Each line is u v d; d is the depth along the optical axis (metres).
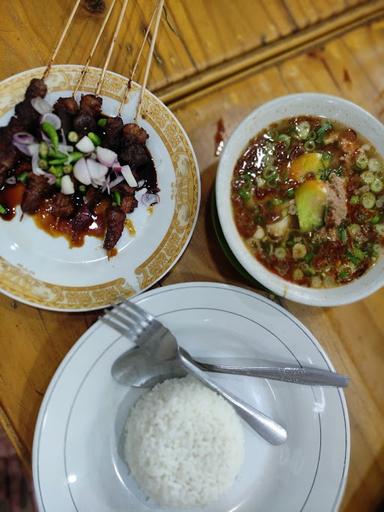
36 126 0.29
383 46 0.36
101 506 0.29
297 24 0.35
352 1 0.36
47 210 0.31
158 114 0.31
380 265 0.30
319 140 0.31
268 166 0.30
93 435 0.29
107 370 0.29
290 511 0.30
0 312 0.30
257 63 0.34
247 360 0.31
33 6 0.31
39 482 0.27
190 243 0.32
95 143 0.30
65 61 0.32
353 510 0.31
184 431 0.29
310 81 0.35
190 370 0.29
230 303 0.30
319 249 0.31
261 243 0.30
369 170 0.31
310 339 0.30
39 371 0.30
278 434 0.30
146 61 0.33
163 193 0.32
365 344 0.33
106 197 0.31
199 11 0.34
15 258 0.30
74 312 0.30
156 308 0.29
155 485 0.28
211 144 0.33
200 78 0.33
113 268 0.31
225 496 0.30
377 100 0.36
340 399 0.30
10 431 0.29
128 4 0.33
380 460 0.32
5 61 0.31
